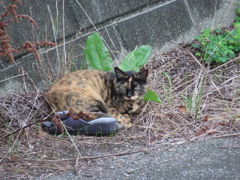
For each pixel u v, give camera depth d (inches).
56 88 225.8
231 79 277.0
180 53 309.3
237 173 168.2
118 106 239.8
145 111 243.0
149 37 304.2
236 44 304.2
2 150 191.0
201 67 286.4
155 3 308.8
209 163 177.9
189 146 198.1
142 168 175.2
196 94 250.7
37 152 190.5
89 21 283.0
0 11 247.1
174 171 171.5
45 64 267.1
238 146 196.5
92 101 216.8
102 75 246.5
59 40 274.1
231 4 326.0
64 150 194.2
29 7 258.1
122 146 200.8
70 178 167.0
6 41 180.1
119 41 293.4
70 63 270.8
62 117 204.1
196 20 325.7
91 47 263.9
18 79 260.2
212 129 217.6
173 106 247.4
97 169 175.2
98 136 212.5
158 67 297.3
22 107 236.4
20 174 169.8
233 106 248.7
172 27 313.7
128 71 247.0
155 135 211.2
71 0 274.5
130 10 297.7
